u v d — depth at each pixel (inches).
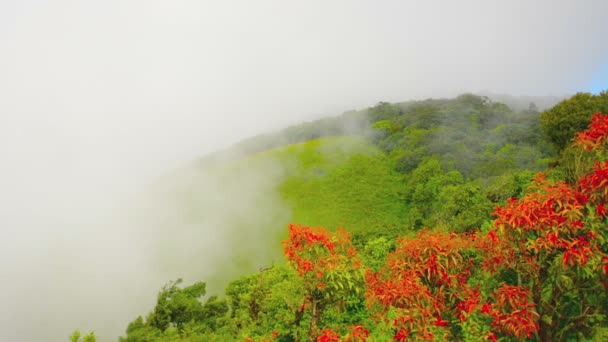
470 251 492.1
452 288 438.0
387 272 514.6
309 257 544.1
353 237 1220.5
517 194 981.2
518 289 377.4
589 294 373.1
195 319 790.5
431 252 460.8
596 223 350.6
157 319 768.9
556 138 1483.8
